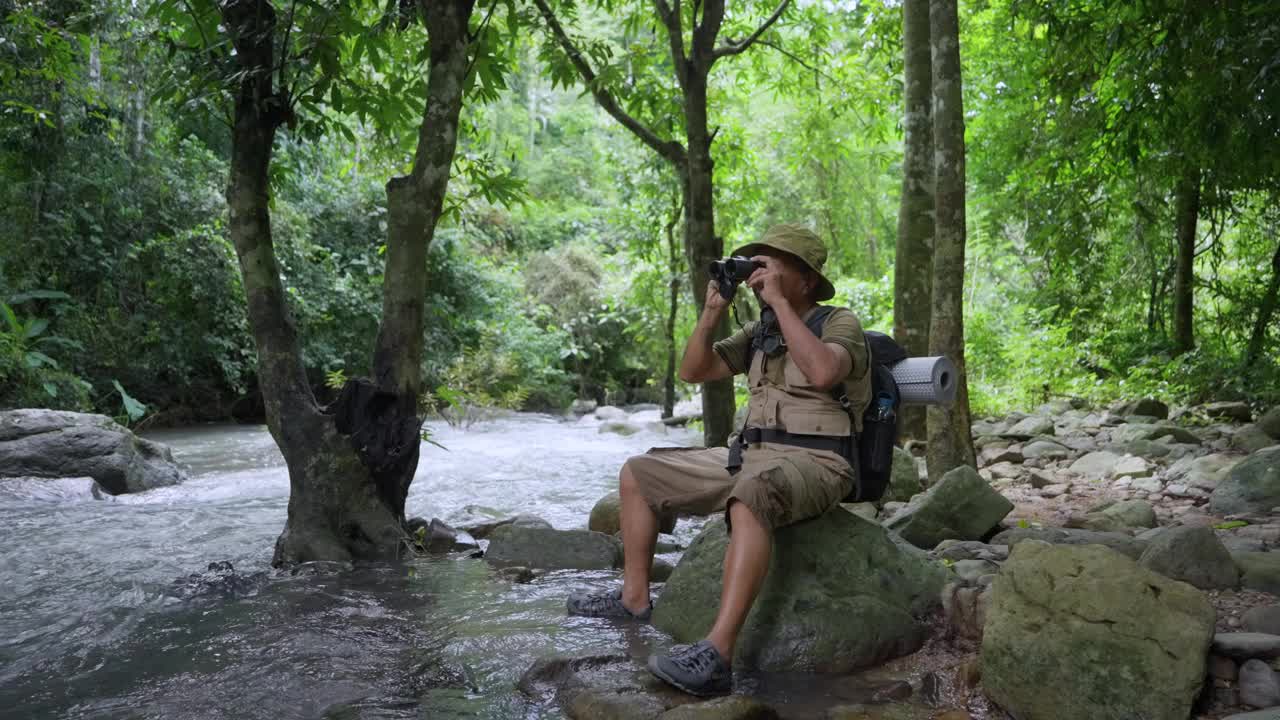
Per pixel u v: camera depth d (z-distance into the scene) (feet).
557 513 18.10
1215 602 9.06
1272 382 26.18
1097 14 23.16
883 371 9.50
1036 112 35.27
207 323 41.14
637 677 8.25
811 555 9.44
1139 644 6.97
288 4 16.01
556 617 10.46
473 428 41.63
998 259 55.06
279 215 43.32
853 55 30.01
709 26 20.95
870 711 7.54
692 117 21.13
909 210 22.56
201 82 13.46
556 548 13.46
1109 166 29.68
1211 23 18.94
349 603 11.12
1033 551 7.97
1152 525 12.91
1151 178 30.81
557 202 77.66
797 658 8.67
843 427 9.25
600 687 7.95
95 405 36.78
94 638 9.81
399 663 8.93
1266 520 12.74
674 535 15.49
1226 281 39.99
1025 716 7.29
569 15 22.50
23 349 31.65
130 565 13.38
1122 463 18.65
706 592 9.65
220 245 40.42
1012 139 39.65
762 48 30.71
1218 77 19.12
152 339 38.81
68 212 36.73
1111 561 7.52
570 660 8.64
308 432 13.58
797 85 31.86
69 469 21.42
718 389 21.30
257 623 10.32
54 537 15.60
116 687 8.33
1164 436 22.00
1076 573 7.56
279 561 13.32
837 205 58.13
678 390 59.21
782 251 9.51
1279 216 32.81
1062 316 42.39
